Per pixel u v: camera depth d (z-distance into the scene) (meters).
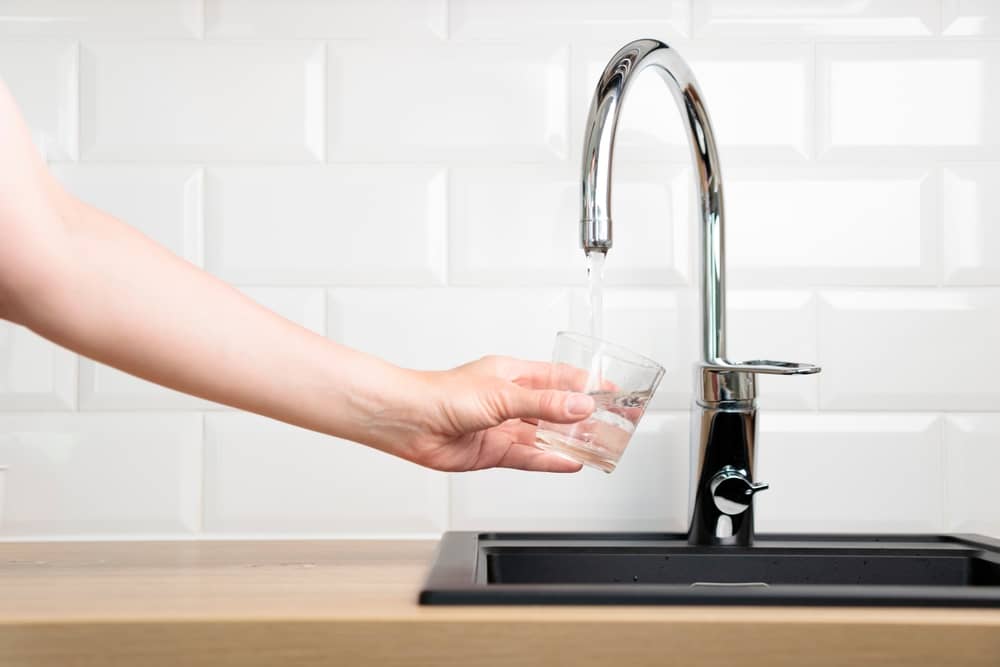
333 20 1.01
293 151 1.01
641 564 0.85
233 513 0.99
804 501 0.99
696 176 0.90
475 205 1.01
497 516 0.99
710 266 0.90
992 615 0.57
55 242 0.57
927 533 0.96
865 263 1.00
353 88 1.01
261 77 1.01
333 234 1.00
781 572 0.86
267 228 1.00
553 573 0.85
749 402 0.88
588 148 0.84
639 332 1.00
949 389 0.99
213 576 0.74
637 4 1.01
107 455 0.99
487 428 0.74
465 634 0.56
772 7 1.01
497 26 1.01
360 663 0.56
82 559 0.84
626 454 0.99
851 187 1.01
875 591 0.59
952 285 1.00
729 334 1.00
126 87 1.00
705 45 1.01
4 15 1.00
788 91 1.01
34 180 0.57
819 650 0.55
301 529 0.99
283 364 0.66
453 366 1.00
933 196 1.00
